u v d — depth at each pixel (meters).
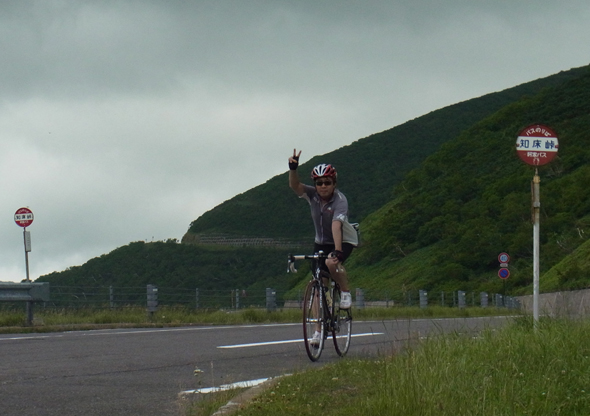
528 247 70.25
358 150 157.75
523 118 105.62
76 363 7.85
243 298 28.31
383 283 81.06
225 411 4.96
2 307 18.06
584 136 88.44
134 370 7.37
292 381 6.02
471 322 15.48
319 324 8.16
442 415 4.41
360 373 6.39
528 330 8.55
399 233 90.44
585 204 70.38
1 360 8.08
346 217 7.80
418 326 14.77
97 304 19.64
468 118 168.25
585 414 4.86
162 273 94.75
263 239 115.00
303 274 91.12
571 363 6.31
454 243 79.62
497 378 5.59
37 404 5.45
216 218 124.94
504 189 86.19
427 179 107.12
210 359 8.41
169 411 5.29
